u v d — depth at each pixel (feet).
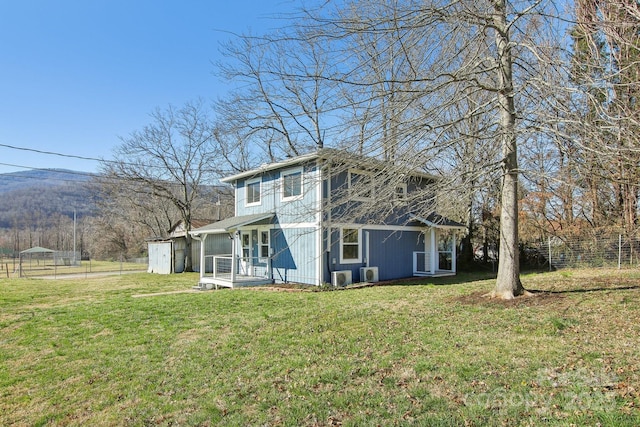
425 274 51.06
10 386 15.52
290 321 23.77
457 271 58.75
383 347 17.35
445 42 19.25
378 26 16.98
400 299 29.89
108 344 20.81
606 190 32.83
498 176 21.83
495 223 60.29
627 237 39.27
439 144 18.40
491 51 22.17
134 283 56.95
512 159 24.25
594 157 15.20
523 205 54.54
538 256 54.54
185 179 78.79
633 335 16.56
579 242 49.16
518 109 18.86
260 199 51.03
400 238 50.31
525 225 55.01
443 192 20.27
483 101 23.18
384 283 44.32
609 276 35.40
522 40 18.80
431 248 50.85
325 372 14.75
